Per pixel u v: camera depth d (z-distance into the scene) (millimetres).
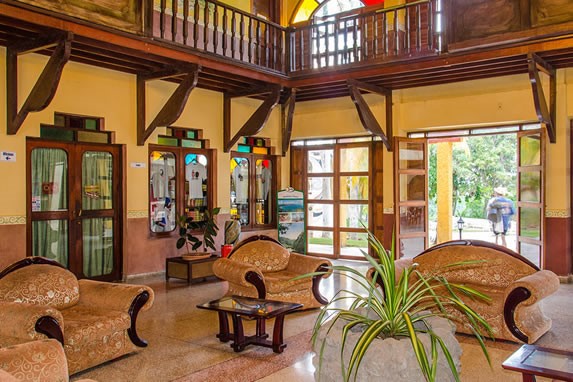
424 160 8742
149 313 5797
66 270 4480
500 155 15383
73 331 3779
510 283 4918
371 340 2289
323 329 2766
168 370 4016
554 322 5215
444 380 2477
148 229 7859
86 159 7199
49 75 5688
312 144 10125
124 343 4297
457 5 6891
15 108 6133
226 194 9062
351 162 9672
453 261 5180
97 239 7332
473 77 7871
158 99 7887
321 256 10023
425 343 2457
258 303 4637
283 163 10141
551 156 7473
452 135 8602
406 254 8586
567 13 6070
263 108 8461
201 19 8508
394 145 8422
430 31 7117
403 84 8398
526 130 7840
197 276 7445
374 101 8992
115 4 5918
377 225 9375
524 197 7816
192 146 8648
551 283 4660
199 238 8641
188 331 5090
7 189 6176
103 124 7223
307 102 9922
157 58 6742
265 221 10086
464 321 4469
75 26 5562
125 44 6062
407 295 2596
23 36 5871
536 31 6230
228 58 7285
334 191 9875
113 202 7504
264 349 4531
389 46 8703
